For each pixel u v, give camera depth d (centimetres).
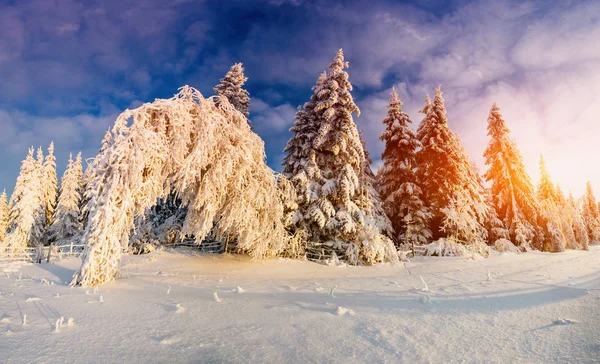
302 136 1975
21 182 3269
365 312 616
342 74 1941
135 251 2009
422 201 2512
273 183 1597
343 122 1895
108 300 718
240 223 1468
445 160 2481
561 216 3428
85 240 978
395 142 2670
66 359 393
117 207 1016
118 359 396
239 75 2689
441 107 2652
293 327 527
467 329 505
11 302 675
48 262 1444
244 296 777
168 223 2291
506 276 1038
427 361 389
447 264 1572
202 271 1313
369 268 1503
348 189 1748
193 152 1195
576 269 1188
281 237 1625
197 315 595
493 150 3089
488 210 2838
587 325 481
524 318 546
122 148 1010
